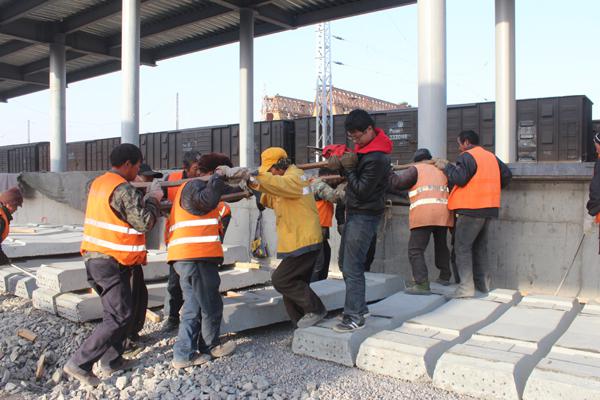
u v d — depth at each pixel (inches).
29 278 283.6
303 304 197.2
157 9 688.4
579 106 518.9
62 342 216.8
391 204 297.9
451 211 249.1
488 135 564.4
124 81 521.7
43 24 790.5
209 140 799.7
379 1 614.2
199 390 163.2
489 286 254.4
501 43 486.0
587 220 235.3
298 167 194.4
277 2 648.4
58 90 810.8
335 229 333.4
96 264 175.9
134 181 230.2
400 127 614.2
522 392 149.1
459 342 181.5
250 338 217.3
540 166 255.3
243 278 285.6
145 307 208.1
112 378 178.2
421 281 244.5
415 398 154.0
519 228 269.6
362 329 189.5
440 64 315.0
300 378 171.0
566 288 257.9
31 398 173.5
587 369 147.3
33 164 1132.5
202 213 182.5
